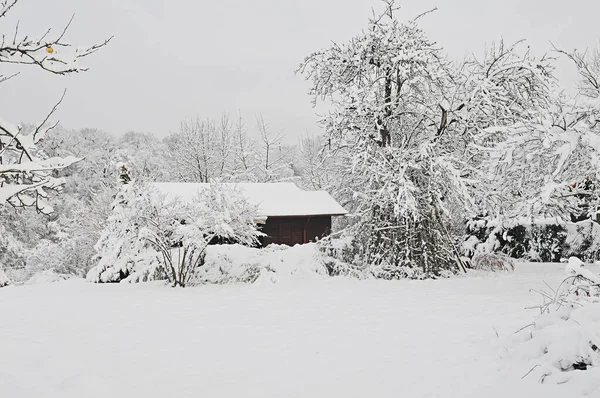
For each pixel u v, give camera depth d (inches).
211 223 531.8
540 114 273.1
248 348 259.9
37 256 1128.2
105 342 277.0
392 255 605.6
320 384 202.8
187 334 294.2
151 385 204.5
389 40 662.5
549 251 794.2
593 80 309.7
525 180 325.4
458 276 599.5
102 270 662.5
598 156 244.4
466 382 195.2
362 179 689.6
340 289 478.0
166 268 543.5
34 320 347.3
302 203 1050.1
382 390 193.6
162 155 2255.2
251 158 1785.2
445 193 619.5
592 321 208.1
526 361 208.5
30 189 143.6
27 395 193.3
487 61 647.8
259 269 558.6
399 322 312.2
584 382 177.5
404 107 676.7
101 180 1636.3
